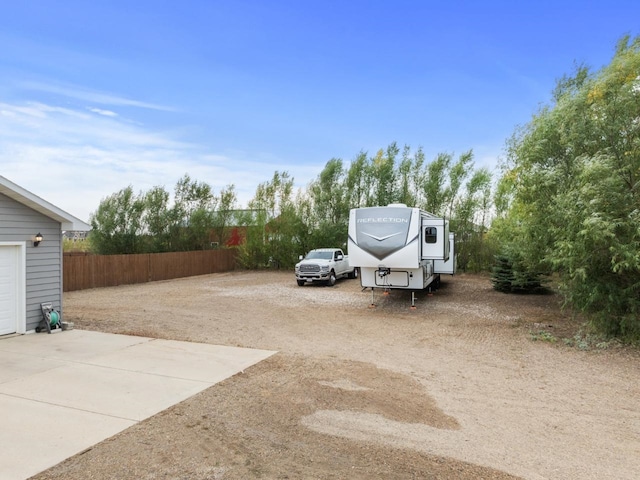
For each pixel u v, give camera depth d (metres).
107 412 5.39
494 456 4.48
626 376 7.57
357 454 4.40
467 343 10.05
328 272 21.19
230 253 31.38
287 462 4.19
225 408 5.60
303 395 6.20
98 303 15.80
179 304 15.59
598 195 9.07
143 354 8.29
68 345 8.98
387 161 27.02
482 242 24.73
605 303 9.67
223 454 4.34
